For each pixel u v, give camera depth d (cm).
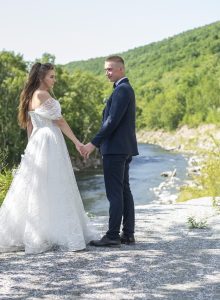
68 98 5191
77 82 5819
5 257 543
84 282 468
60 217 568
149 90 13925
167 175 3759
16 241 571
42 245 560
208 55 14950
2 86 4234
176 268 513
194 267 517
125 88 560
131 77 17388
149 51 19950
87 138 5656
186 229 706
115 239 590
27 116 593
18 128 4109
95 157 4916
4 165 962
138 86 15500
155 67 17038
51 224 566
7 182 882
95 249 577
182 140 9300
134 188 3094
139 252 570
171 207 943
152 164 4762
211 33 16962
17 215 572
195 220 779
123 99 555
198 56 15912
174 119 10500
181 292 446
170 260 540
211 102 9688
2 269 502
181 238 646
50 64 583
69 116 5222
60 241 565
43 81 579
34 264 518
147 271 502
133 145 582
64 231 567
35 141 574
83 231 599
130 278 481
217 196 1160
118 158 571
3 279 474
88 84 5881
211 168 1284
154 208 936
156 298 432
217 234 673
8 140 4041
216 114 9325
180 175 3756
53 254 552
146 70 17288
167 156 5828
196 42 16775
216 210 880
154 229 705
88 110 5719
